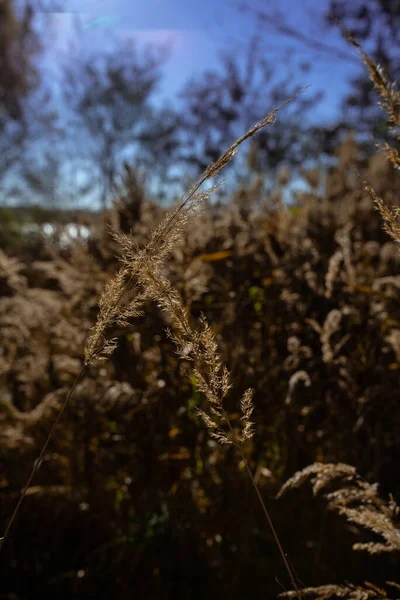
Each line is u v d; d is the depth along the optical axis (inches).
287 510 90.8
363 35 231.8
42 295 121.2
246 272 106.3
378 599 53.6
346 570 86.1
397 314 88.8
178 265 92.7
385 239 114.0
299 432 90.4
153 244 42.4
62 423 97.3
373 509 56.2
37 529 104.4
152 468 93.9
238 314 98.9
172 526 95.0
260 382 93.7
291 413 91.2
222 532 93.1
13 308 127.4
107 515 98.0
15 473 105.1
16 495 103.0
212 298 105.6
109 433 97.1
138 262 42.5
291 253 103.3
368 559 85.3
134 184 113.7
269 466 96.5
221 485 92.4
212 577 92.6
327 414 90.7
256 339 98.9
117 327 96.3
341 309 92.8
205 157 501.0
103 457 97.2
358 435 87.7
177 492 93.7
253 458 94.7
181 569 94.5
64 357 101.5
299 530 91.0
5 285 150.6
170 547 95.7
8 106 545.3
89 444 94.0
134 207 111.1
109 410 93.4
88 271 104.3
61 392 95.1
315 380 90.4
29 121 569.3
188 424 94.3
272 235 108.7
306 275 98.0
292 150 359.9
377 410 85.7
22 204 465.4
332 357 85.7
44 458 100.4
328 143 277.3
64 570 100.7
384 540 79.3
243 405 44.4
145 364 97.3
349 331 91.4
